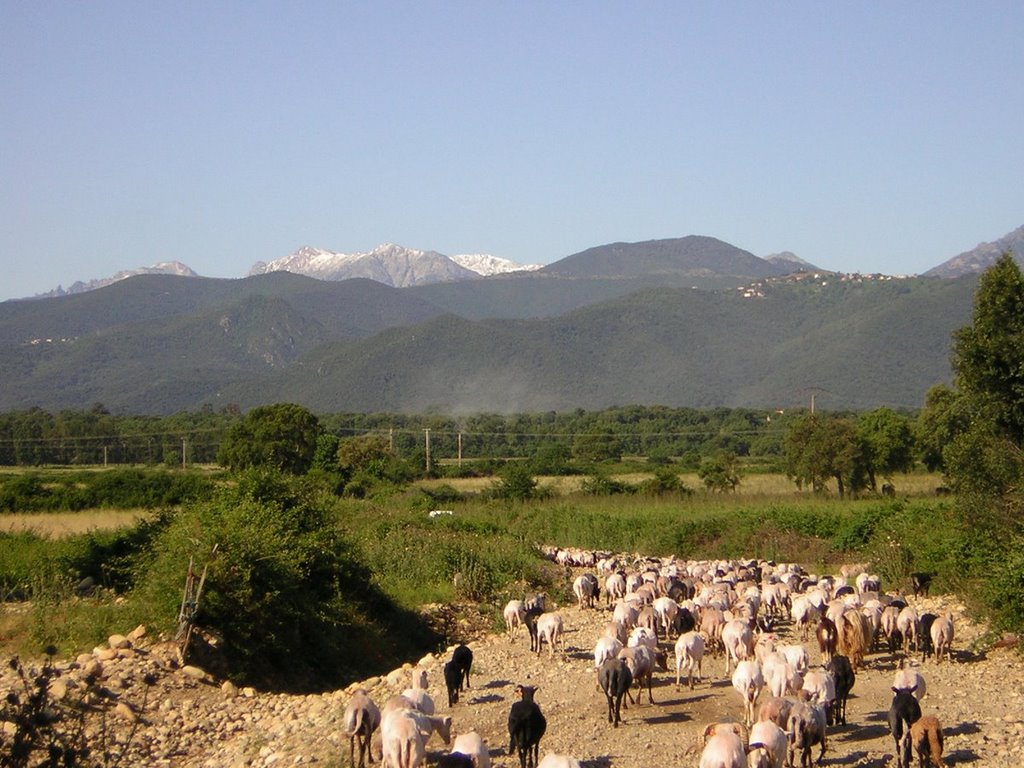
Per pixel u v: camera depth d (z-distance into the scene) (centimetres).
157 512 3762
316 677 2630
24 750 1292
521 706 1631
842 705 1847
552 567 4238
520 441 12194
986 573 2869
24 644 2408
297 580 2725
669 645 2566
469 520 5056
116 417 14025
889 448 7294
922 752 1545
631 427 13300
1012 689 2077
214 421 12612
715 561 4181
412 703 1734
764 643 2078
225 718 2102
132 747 1884
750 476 8350
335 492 6544
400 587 3541
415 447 11700
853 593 2956
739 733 1563
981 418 3622
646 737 1766
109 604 2625
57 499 5528
